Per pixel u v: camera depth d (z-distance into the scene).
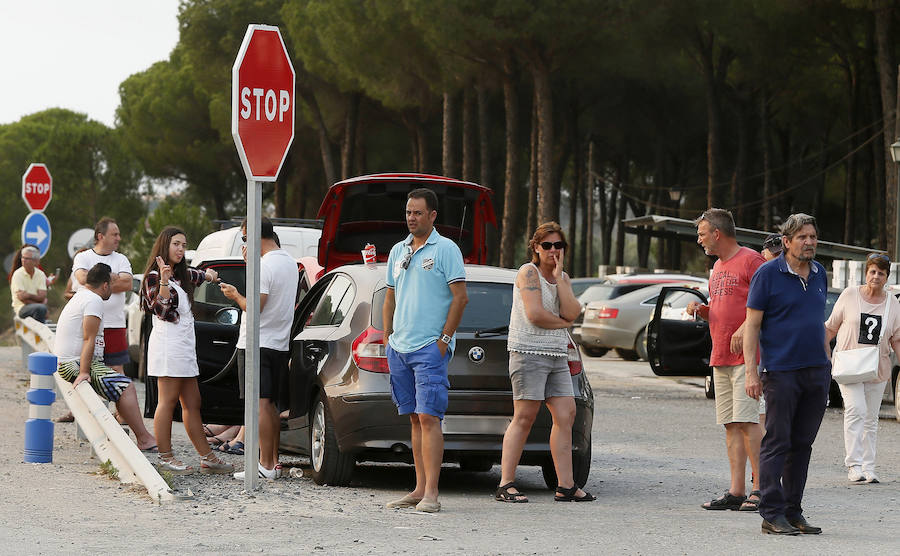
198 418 20.03
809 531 15.30
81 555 12.93
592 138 108.81
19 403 31.77
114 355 25.20
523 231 113.44
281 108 17.81
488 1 64.19
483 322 18.38
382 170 110.19
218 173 120.62
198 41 99.06
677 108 97.75
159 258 19.72
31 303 41.47
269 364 19.38
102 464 19.94
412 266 16.50
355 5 73.56
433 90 77.12
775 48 80.25
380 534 14.51
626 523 15.88
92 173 161.25
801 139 107.31
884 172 83.81
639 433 28.80
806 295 15.48
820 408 15.56
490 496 18.52
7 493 17.44
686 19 74.75
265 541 13.90
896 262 47.81
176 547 13.44
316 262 25.92
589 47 69.50
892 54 66.50
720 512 17.23
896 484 20.98
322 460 18.67
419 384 16.38
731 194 102.31
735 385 17.56
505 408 18.05
